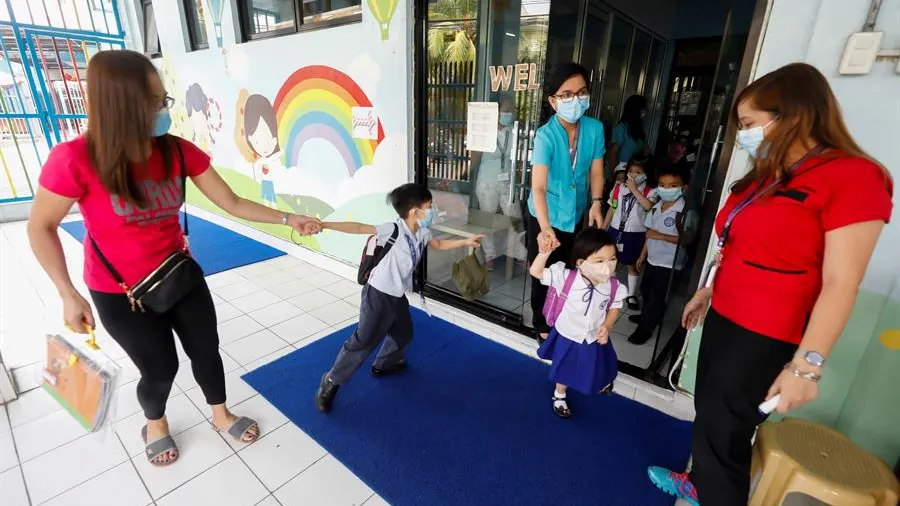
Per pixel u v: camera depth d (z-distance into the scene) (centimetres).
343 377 191
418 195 178
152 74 120
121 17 545
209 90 437
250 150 413
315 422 193
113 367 146
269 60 357
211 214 527
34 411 194
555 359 190
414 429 191
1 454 170
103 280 135
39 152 523
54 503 150
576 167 209
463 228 313
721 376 117
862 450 136
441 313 292
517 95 268
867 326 148
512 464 173
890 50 129
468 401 210
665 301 243
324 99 325
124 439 180
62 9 502
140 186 129
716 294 126
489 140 256
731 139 140
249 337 264
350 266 352
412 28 259
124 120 116
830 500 122
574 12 239
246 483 161
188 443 179
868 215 88
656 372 220
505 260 327
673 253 238
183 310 155
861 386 150
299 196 379
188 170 146
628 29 362
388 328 190
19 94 496
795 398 97
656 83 433
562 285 183
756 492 138
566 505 156
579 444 185
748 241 111
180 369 229
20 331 266
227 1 374
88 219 128
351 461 172
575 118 193
